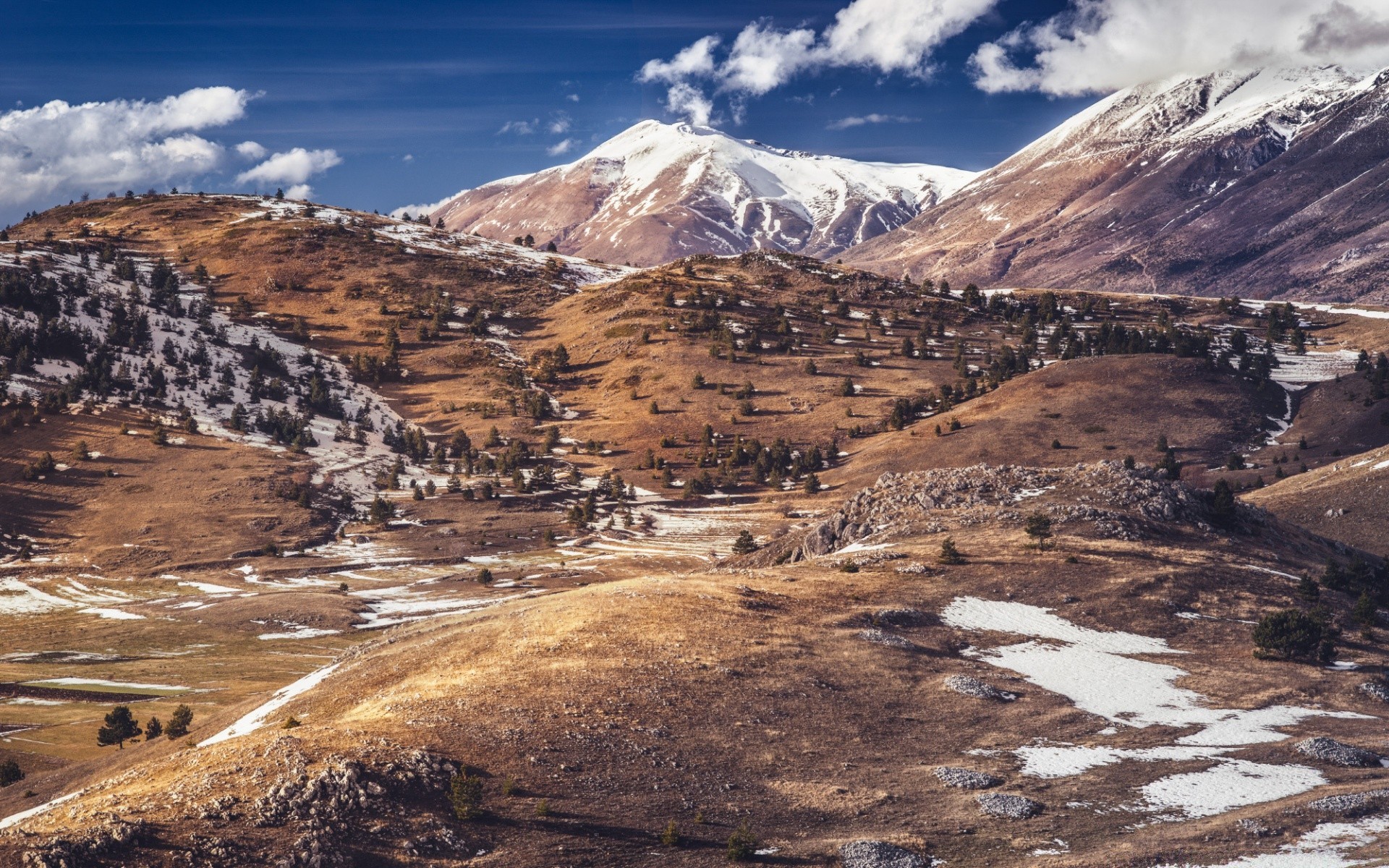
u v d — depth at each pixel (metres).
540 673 61.72
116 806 41.28
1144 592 87.31
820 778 48.72
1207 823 43.09
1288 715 61.66
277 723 61.91
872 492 125.12
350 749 46.34
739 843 39.66
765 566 128.12
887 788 47.69
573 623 74.75
